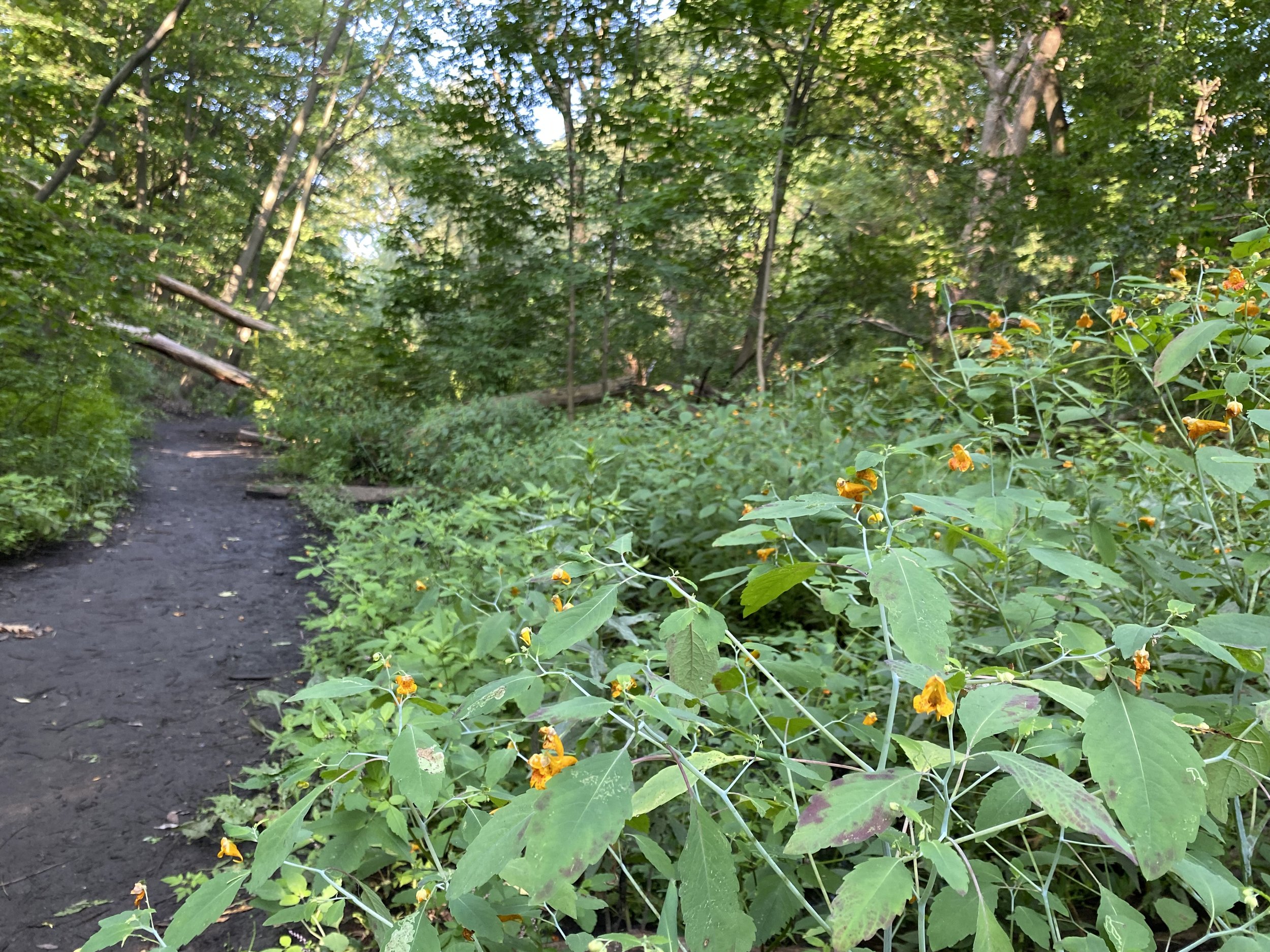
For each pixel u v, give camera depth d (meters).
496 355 11.54
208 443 14.27
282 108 24.56
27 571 5.75
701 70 11.53
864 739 1.83
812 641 2.95
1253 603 1.95
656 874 2.05
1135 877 1.74
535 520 3.72
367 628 3.78
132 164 21.34
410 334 12.58
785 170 11.20
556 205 11.84
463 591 3.01
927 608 1.16
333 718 2.69
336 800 1.57
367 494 9.34
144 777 3.18
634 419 7.77
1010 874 1.74
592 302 11.92
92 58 14.92
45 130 10.41
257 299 24.88
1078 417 2.35
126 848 2.71
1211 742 1.34
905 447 1.52
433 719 1.58
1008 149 14.01
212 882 1.31
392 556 4.46
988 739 1.68
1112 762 1.03
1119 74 13.24
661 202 10.41
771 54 10.61
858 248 11.92
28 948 2.21
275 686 4.14
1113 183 10.94
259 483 10.22
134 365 15.46
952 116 14.08
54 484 7.34
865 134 11.52
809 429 5.93
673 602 3.98
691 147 10.45
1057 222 10.62
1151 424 3.46
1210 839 1.62
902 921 1.81
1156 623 2.09
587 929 1.69
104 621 4.93
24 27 12.04
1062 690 1.16
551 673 1.78
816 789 1.72
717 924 1.03
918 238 12.25
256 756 3.40
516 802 1.16
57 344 8.09
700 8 10.03
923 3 10.53
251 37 22.31
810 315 12.19
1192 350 1.82
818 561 1.61
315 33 23.41
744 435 5.67
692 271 12.05
